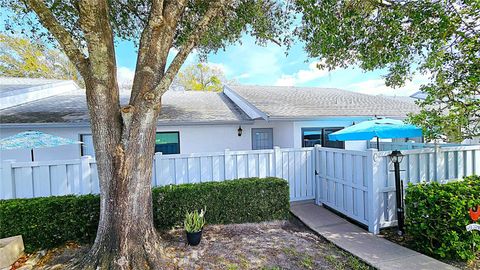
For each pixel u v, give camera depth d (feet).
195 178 20.66
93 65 11.54
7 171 16.84
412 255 13.57
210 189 17.37
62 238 14.93
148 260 12.17
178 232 16.51
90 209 15.31
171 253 13.56
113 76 12.26
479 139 26.03
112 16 19.90
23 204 14.47
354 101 38.27
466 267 12.30
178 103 38.55
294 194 23.30
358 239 15.83
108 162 11.98
